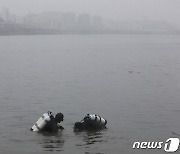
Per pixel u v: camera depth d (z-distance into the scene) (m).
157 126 15.52
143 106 19.98
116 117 17.27
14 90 26.03
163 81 30.75
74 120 16.62
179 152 12.16
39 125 14.58
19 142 13.12
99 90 25.89
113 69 41.28
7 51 79.81
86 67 43.88
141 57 61.88
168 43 140.00
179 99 22.16
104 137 13.77
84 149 12.34
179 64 48.12
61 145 12.77
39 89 26.52
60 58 59.19
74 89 26.44
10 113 18.20
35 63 49.75
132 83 29.56
